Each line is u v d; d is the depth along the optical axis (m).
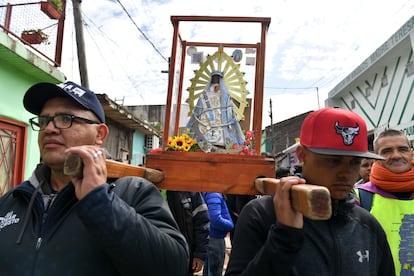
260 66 2.48
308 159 1.41
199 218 2.87
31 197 1.34
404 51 9.86
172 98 2.52
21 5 5.63
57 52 6.50
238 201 3.40
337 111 1.38
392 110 10.55
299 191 0.90
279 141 27.64
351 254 1.29
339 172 1.34
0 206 1.43
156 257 1.11
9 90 5.21
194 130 2.62
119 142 11.69
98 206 0.99
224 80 2.72
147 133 14.45
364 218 1.46
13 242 1.24
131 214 1.09
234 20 2.48
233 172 2.13
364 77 12.46
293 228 1.01
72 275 1.13
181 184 2.15
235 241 1.38
